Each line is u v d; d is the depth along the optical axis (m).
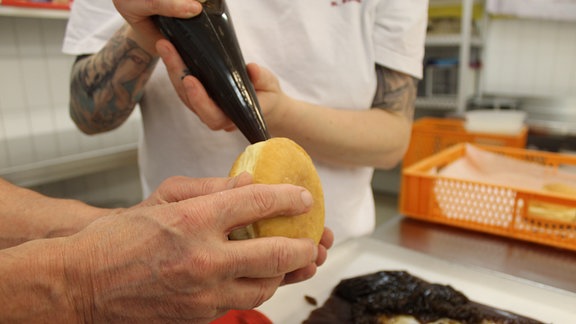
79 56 0.81
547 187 1.11
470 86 2.55
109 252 0.34
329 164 0.81
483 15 2.57
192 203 0.34
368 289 0.67
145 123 0.84
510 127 1.78
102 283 0.34
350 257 0.78
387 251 0.80
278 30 0.75
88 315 0.35
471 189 0.90
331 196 0.83
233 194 0.35
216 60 0.45
